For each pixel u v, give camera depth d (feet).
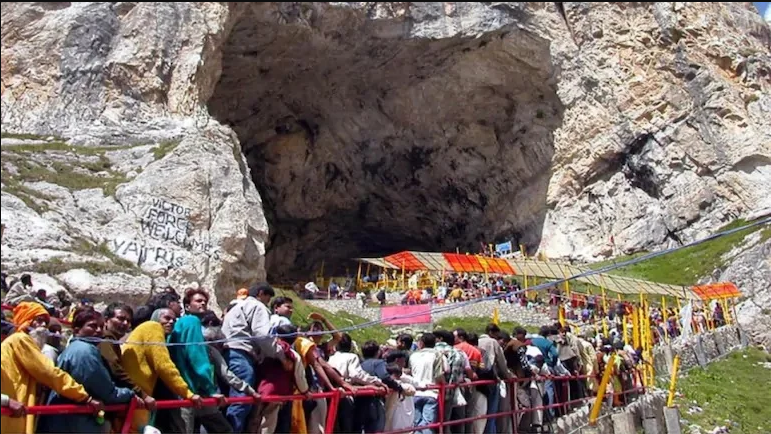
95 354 17.29
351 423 25.44
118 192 64.54
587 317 86.28
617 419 40.06
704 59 120.47
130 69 88.79
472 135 135.33
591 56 124.36
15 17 90.27
